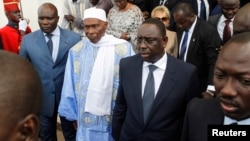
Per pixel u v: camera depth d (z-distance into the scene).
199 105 1.22
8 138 0.59
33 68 0.65
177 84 1.84
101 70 2.44
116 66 2.44
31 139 0.63
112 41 2.48
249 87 0.96
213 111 1.17
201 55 3.07
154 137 1.85
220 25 3.31
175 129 1.86
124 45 2.47
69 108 2.59
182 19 3.06
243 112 1.02
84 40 2.62
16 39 3.49
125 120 1.97
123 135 1.95
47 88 2.90
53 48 2.90
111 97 2.46
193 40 3.06
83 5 4.24
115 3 3.80
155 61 1.89
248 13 1.57
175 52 3.19
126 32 3.62
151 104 1.86
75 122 2.91
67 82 2.59
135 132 1.88
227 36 3.23
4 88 0.59
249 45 0.95
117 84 2.45
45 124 2.99
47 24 2.85
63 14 4.54
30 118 0.62
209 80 2.82
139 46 1.89
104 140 2.50
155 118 1.84
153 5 4.36
